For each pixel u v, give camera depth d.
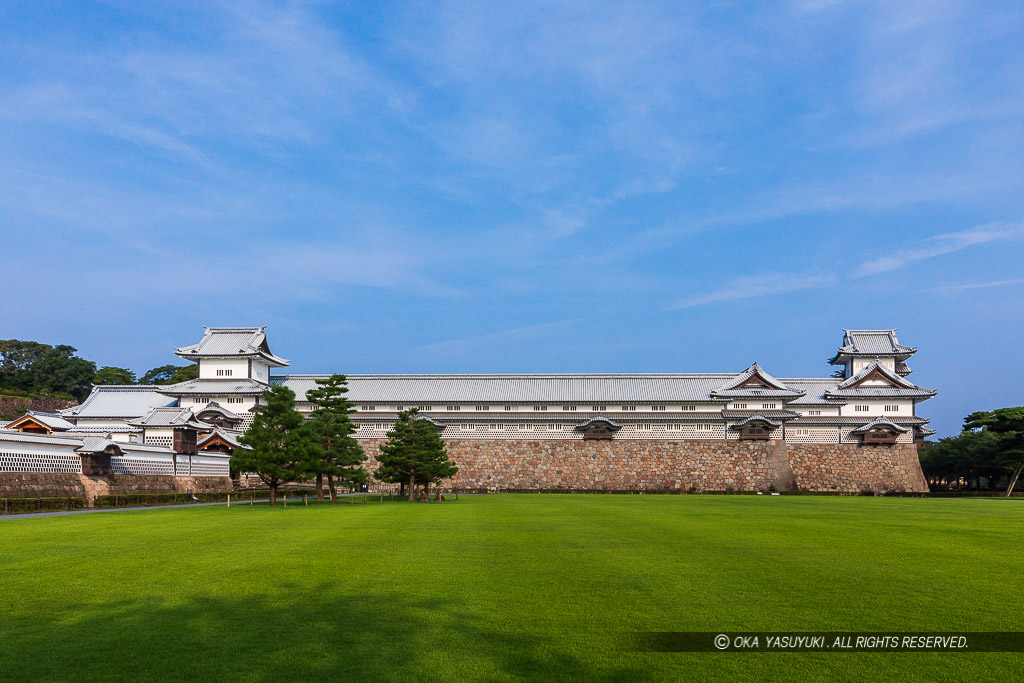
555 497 77.50
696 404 100.31
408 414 68.69
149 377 157.62
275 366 110.50
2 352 137.75
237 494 71.06
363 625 16.59
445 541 30.06
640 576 22.08
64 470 55.41
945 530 35.75
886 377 105.50
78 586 20.45
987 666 14.17
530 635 15.88
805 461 99.12
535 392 102.75
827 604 18.61
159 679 13.12
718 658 14.49
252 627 16.44
